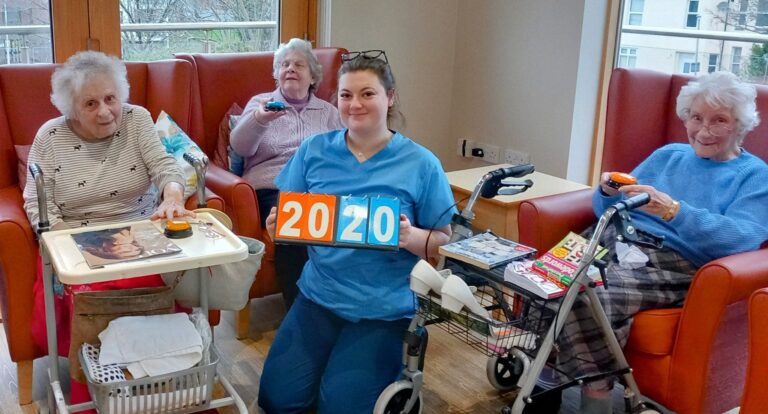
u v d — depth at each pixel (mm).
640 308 2170
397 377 2160
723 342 2059
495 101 3998
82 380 2006
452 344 2809
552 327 1946
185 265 1806
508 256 2066
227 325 2889
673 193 2430
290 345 2262
